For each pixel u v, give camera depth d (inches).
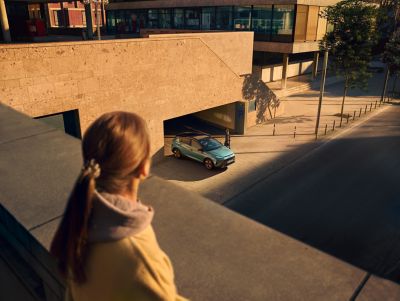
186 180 753.0
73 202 38.8
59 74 625.3
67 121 706.8
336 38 1123.9
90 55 657.6
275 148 930.7
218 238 83.0
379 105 1376.7
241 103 1025.5
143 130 41.0
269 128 1100.5
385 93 1576.0
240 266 73.7
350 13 1080.2
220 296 66.7
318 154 885.2
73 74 643.5
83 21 2849.4
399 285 67.7
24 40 1416.1
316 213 619.2
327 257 75.7
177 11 1638.8
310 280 69.2
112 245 37.4
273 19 1364.4
